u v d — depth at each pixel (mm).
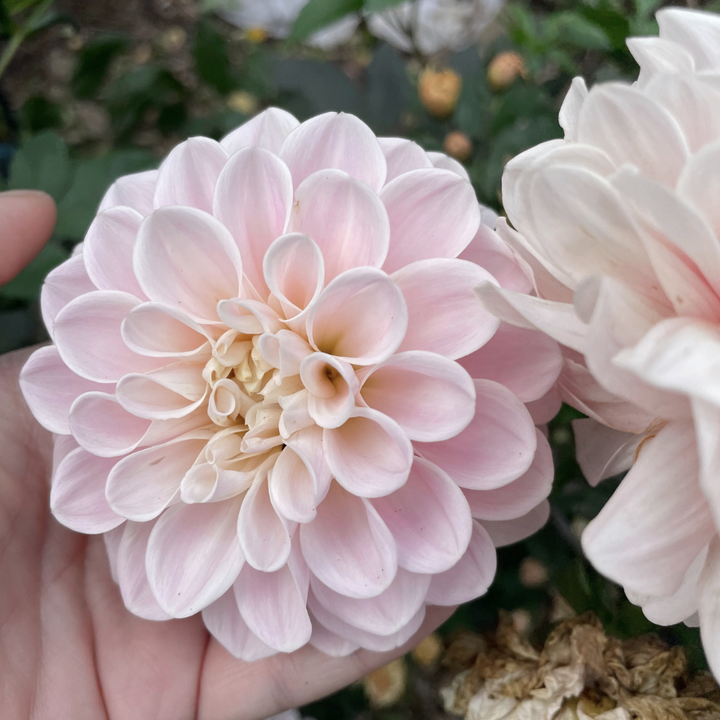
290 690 147
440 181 110
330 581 110
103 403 114
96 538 160
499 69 173
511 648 139
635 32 140
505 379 113
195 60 245
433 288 109
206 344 114
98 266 117
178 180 117
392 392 112
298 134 113
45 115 241
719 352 79
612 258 94
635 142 94
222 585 113
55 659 149
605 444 120
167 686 150
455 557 107
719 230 89
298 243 104
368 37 269
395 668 188
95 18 347
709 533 92
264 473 115
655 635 131
